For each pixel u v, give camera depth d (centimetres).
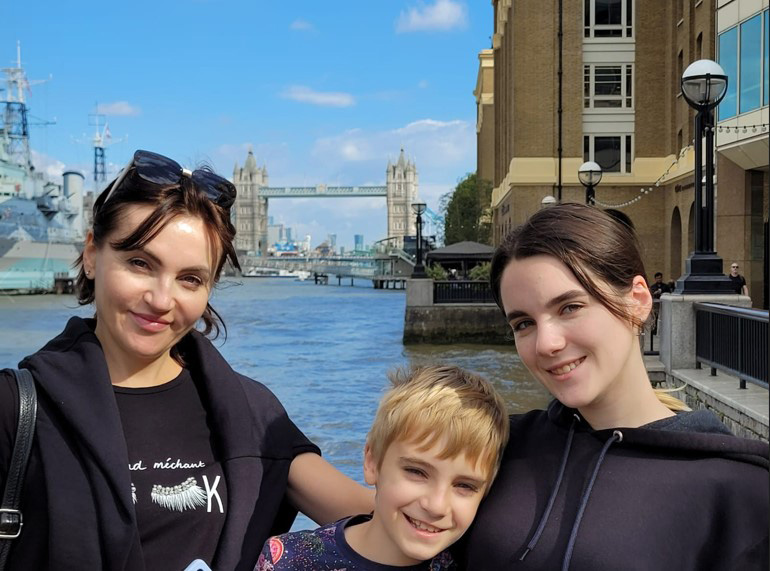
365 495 211
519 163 3341
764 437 614
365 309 5219
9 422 172
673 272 3108
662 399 187
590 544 159
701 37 2705
